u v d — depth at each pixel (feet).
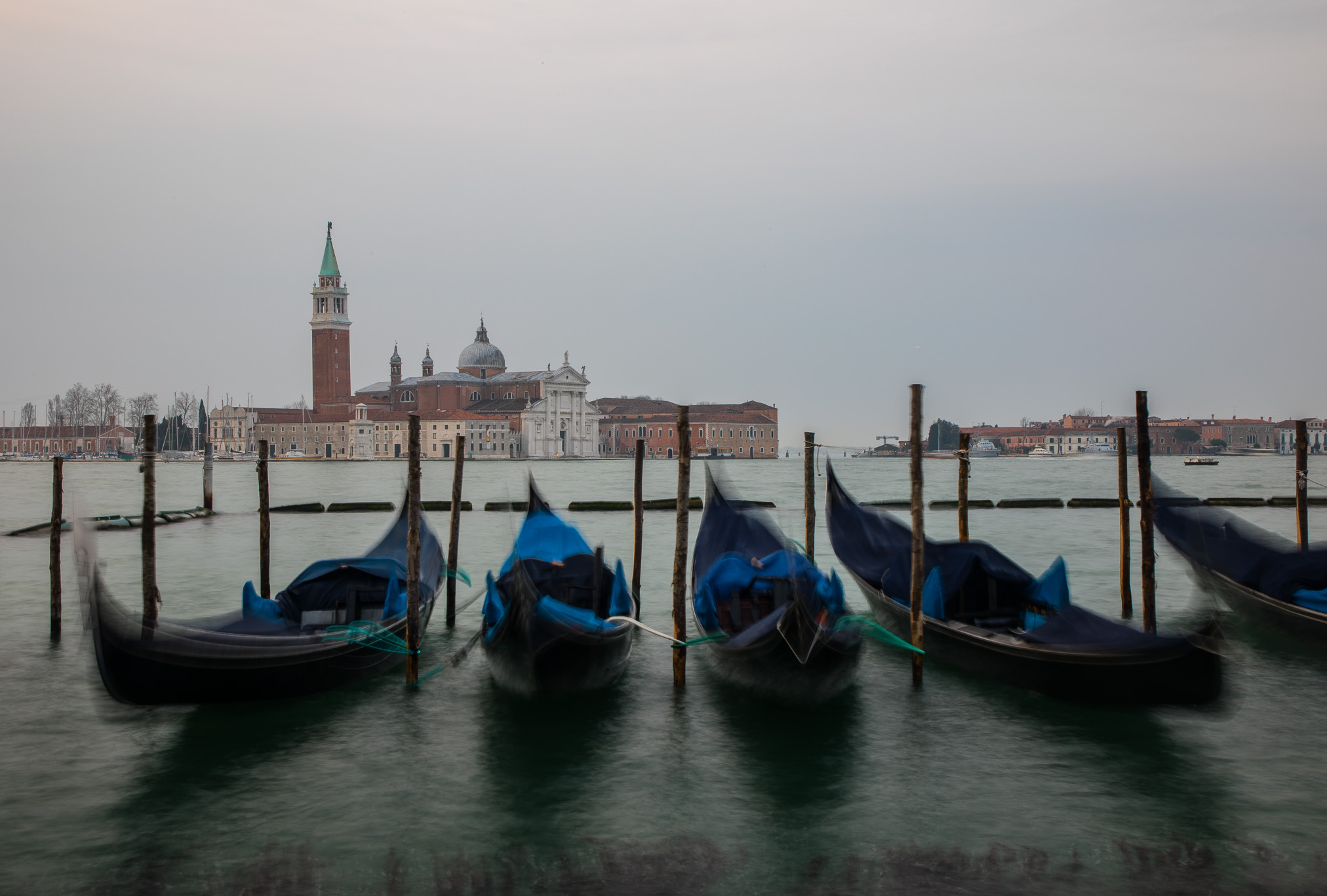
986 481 275.59
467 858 34.17
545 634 46.44
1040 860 33.86
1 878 32.86
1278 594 57.98
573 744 43.70
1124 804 37.70
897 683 51.39
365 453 573.33
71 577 87.35
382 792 38.96
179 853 34.42
